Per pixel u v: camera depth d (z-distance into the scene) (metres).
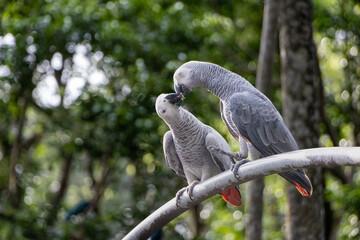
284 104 9.12
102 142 13.22
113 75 13.68
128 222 14.47
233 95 5.70
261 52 9.34
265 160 4.85
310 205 8.95
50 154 17.44
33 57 12.89
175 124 5.79
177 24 13.53
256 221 9.39
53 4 12.84
